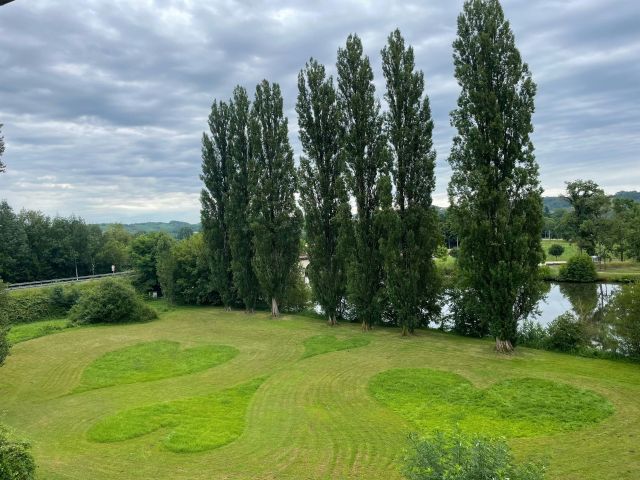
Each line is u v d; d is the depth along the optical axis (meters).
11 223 64.00
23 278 64.75
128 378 23.52
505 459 7.27
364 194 31.66
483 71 23.92
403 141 29.73
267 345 29.28
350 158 31.80
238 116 40.44
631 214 72.25
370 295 31.97
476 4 24.62
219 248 43.75
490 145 23.78
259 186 37.72
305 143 34.44
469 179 24.25
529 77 23.81
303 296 42.12
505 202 23.58
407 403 18.34
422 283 31.08
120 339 32.66
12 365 26.27
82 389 21.95
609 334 24.81
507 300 24.06
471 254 24.77
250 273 41.59
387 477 12.20
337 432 15.58
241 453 14.10
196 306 48.62
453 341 28.66
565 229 76.38
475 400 18.31
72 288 47.91
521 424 15.87
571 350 25.31
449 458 7.47
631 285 24.33
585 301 44.38
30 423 17.56
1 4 4.74
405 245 30.33
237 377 22.89
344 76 32.38
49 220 71.06
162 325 38.12
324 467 12.91
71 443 15.40
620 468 12.41
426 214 30.09
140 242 56.38
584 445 13.99
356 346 27.84
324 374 22.55
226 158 42.59
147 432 16.08
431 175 29.86
